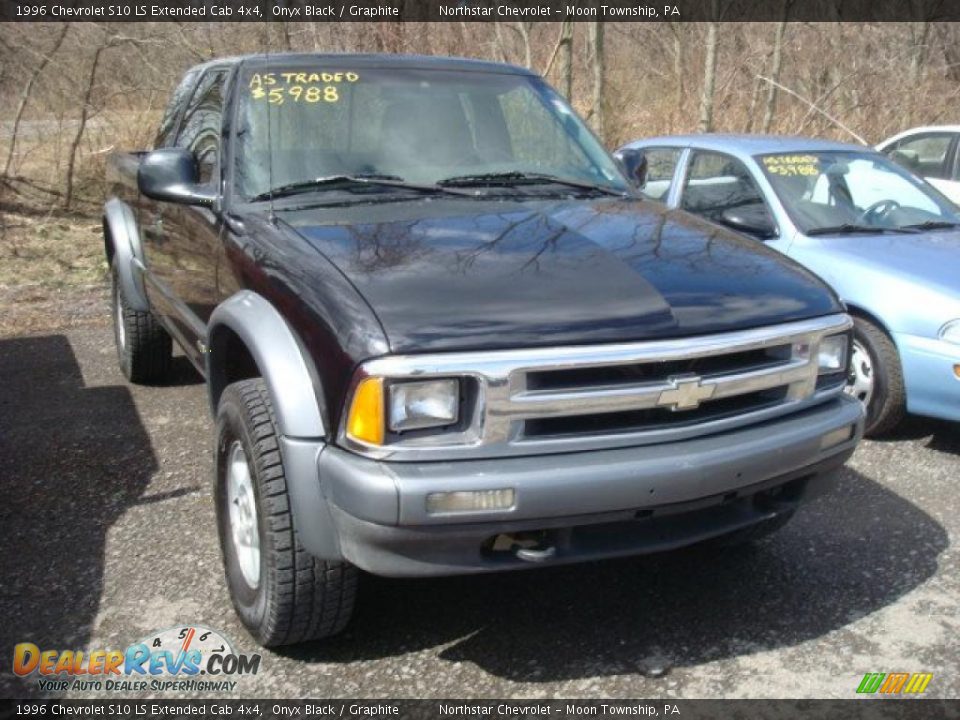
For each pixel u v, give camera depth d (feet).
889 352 16.87
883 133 49.93
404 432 8.93
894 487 15.42
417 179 13.20
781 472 10.17
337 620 10.41
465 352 8.98
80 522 14.01
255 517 10.39
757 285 10.66
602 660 10.74
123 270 18.78
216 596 11.98
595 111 44.09
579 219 12.12
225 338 11.73
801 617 11.60
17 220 38.06
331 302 9.51
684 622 11.50
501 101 14.79
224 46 41.70
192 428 18.03
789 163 20.42
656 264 10.67
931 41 58.95
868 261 17.53
